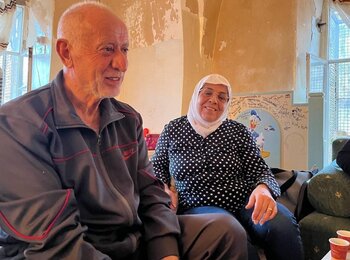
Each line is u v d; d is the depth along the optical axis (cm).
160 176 164
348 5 272
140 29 281
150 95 278
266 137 262
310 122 243
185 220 111
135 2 281
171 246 101
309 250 158
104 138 102
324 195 161
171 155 164
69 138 93
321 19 301
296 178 188
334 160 192
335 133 296
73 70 97
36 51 253
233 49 297
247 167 160
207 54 295
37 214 78
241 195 151
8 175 81
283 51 272
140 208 112
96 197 93
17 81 264
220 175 152
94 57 95
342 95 300
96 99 100
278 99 259
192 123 162
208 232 104
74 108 97
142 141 118
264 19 282
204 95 160
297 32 268
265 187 141
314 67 298
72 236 80
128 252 99
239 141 161
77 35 94
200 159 154
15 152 83
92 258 80
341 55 302
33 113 88
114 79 99
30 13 255
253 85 286
